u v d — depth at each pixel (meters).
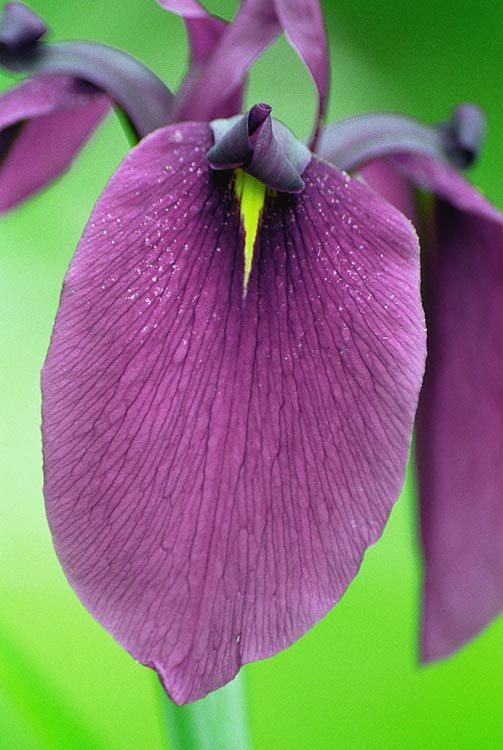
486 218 0.39
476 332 0.40
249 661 0.33
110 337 0.34
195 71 0.38
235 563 0.33
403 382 0.34
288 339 0.34
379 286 0.35
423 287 0.42
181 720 0.38
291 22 0.36
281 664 0.52
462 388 0.41
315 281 0.35
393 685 0.51
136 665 0.51
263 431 0.34
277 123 0.36
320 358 0.34
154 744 0.50
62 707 0.39
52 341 0.33
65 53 0.38
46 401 0.33
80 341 0.34
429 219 0.41
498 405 0.40
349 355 0.34
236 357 0.34
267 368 0.34
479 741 0.50
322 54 0.36
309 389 0.34
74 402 0.33
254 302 0.35
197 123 0.36
